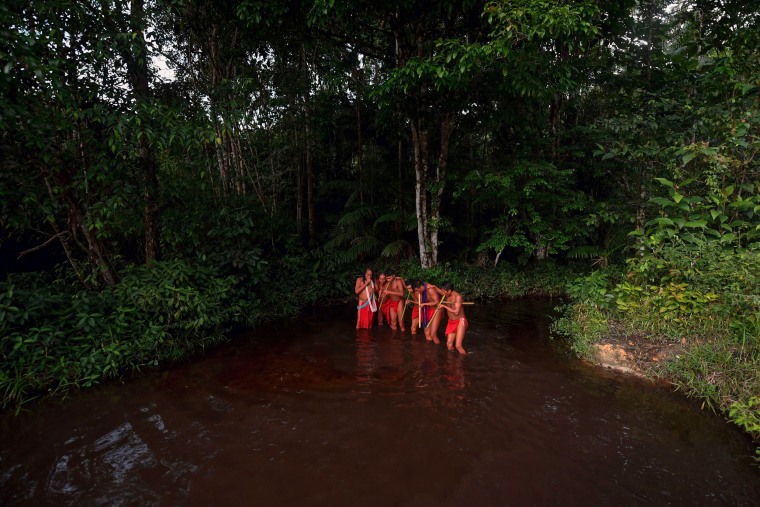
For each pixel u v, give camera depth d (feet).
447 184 36.37
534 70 21.72
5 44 12.05
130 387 14.39
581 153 30.55
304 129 35.42
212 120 19.51
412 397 13.42
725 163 17.66
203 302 18.39
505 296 30.94
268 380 14.98
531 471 9.36
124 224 21.95
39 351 14.17
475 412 12.34
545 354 17.79
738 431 11.23
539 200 31.76
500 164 33.14
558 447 10.41
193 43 27.78
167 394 13.78
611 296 18.95
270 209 34.35
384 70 28.78
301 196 37.14
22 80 14.70
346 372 15.74
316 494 8.53
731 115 18.71
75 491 8.66
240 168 33.47
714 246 17.29
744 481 9.02
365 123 36.24
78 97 17.29
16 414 12.29
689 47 21.93
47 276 23.32
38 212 17.79
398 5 23.54
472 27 26.55
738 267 16.08
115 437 10.97
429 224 31.12
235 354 18.03
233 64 28.99
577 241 35.99
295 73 31.65
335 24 27.40
